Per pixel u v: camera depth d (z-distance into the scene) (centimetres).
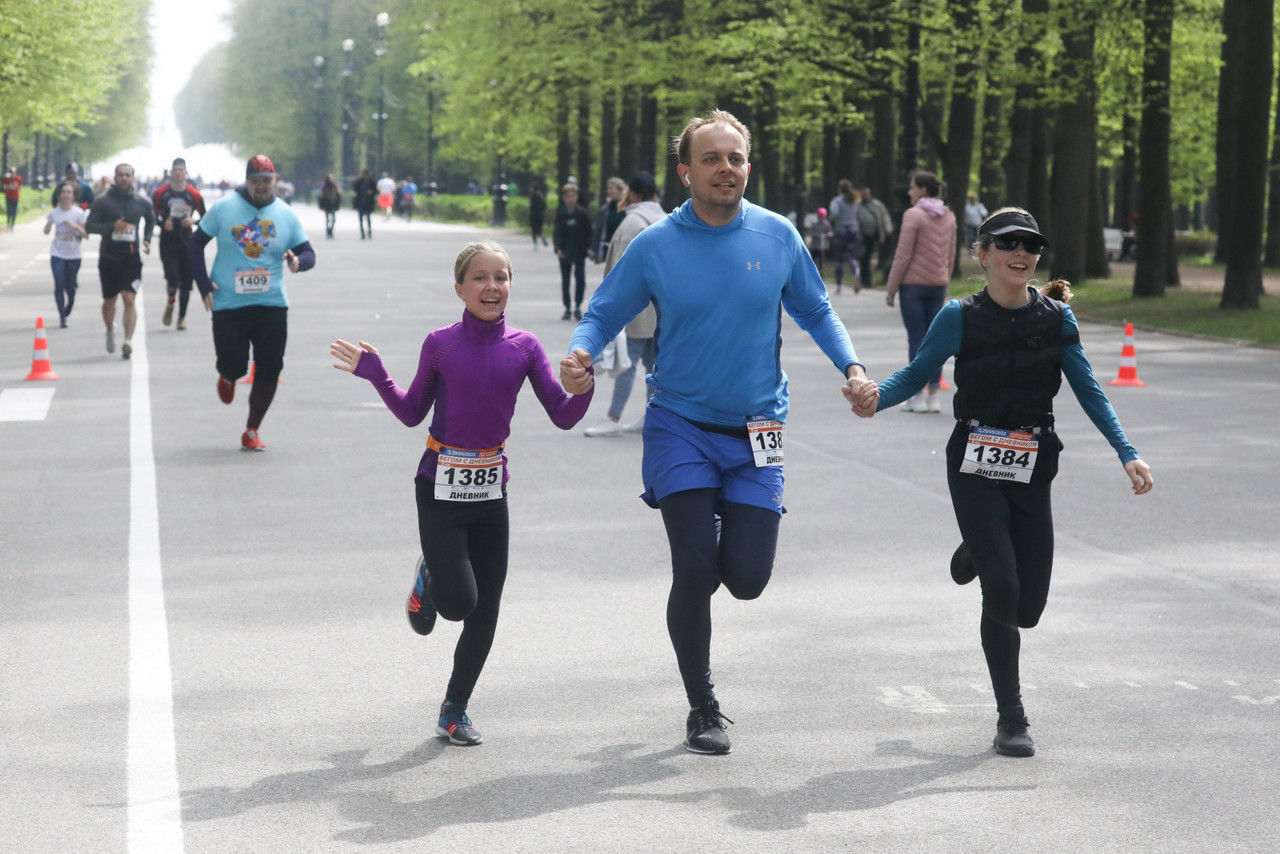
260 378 1939
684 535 891
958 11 4997
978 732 927
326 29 17300
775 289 902
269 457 1905
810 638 1138
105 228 2916
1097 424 916
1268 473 1878
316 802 802
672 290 893
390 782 833
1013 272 898
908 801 811
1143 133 4609
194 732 912
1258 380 2866
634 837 757
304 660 1066
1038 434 905
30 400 2377
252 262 1902
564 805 800
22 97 7538
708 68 6109
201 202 3516
